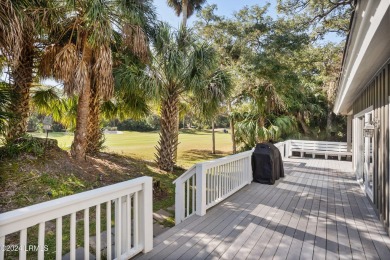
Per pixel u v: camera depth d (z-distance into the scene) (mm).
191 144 21500
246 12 11867
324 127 14180
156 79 6570
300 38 11305
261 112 11617
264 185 5609
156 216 4426
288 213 3805
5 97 4855
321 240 2887
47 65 5551
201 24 12625
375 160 3969
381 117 3512
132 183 2396
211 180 4055
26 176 4711
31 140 5457
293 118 12828
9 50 3881
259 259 2467
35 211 1555
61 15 5281
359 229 3215
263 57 10547
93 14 4812
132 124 37938
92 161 6645
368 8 1871
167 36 6633
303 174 7047
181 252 2592
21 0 4215
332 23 12320
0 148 5047
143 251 2559
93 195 1967
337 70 12922
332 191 5160
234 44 12320
